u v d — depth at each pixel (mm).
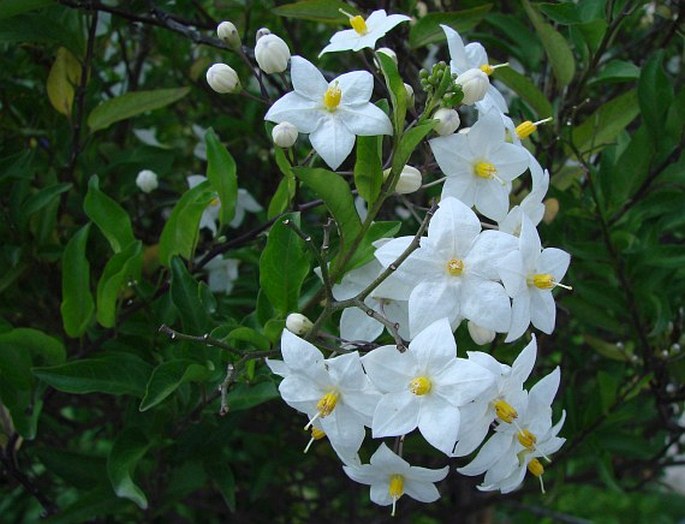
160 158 321
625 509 708
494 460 203
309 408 199
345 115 206
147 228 370
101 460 278
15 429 257
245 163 382
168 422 263
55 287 311
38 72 330
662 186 293
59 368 238
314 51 386
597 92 380
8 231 288
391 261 201
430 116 215
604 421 304
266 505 393
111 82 361
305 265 220
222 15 352
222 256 289
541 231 296
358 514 409
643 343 297
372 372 194
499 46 324
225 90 233
